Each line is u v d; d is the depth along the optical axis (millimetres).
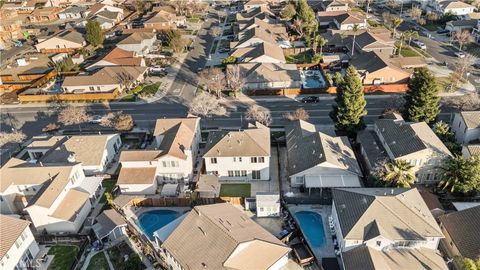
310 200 63656
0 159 81750
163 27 164125
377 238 48531
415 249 49562
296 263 53000
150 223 62781
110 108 101188
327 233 57969
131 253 56625
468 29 139625
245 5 188000
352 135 79938
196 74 119562
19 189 65812
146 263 54875
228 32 159875
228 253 48469
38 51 148000
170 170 70375
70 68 126000
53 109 102875
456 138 78750
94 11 183375
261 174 70625
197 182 68875
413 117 79500
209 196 66188
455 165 60906
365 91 100875
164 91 108875
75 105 104000
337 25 156500
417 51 128000
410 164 62438
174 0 196750
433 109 78625
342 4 177875
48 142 79688
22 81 122250
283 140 80500
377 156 69000
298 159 69562
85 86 108938
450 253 51625
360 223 50281
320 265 52344
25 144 86875
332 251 54844
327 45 136125
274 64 115125
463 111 78625
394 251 49188
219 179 71875
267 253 49969
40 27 180500
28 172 66188
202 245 50500
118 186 70125
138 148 82500
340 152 69562
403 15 172125
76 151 74500
